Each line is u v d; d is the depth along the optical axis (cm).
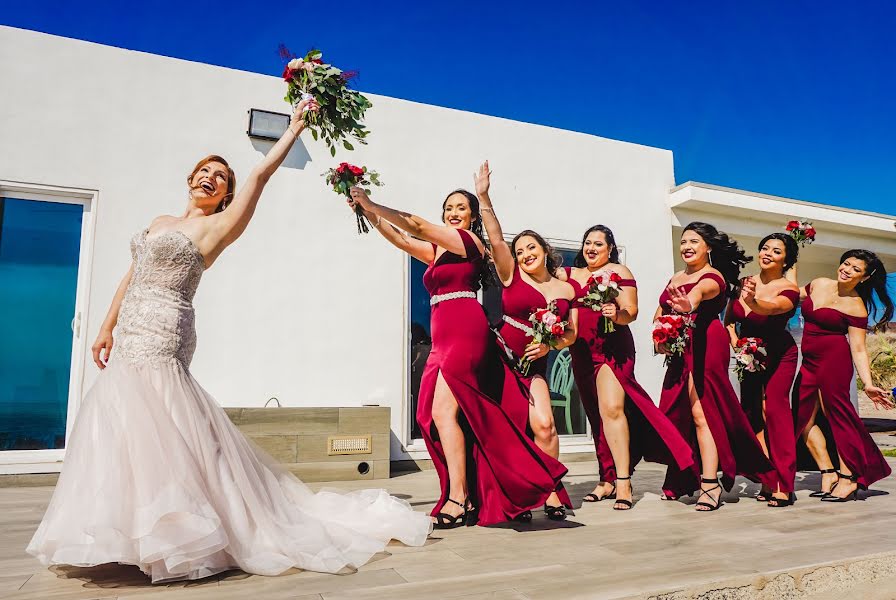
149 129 511
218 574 207
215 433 227
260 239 533
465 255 304
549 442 307
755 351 383
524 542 259
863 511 344
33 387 467
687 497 398
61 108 487
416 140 605
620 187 694
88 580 200
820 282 413
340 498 274
